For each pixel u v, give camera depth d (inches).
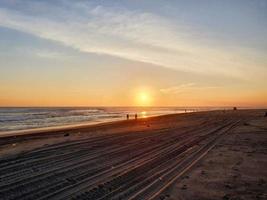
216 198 249.3
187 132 832.9
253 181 302.7
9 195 253.8
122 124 1243.8
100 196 252.1
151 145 571.5
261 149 514.0
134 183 292.8
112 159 422.6
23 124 1428.4
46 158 429.7
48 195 254.5
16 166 372.2
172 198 247.3
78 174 330.0
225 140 642.8
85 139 679.1
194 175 326.0
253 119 1448.1
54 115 2605.8
